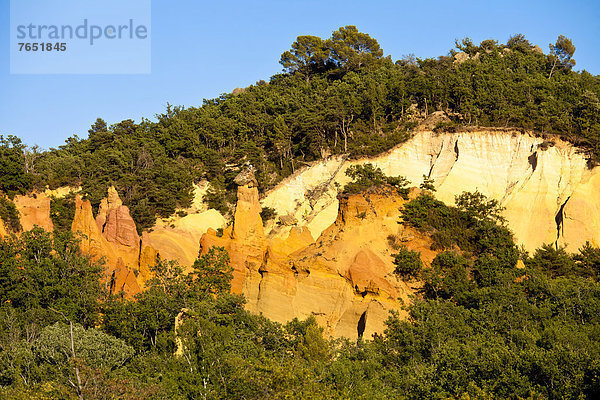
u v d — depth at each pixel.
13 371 52.84
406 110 119.44
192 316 60.69
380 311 65.94
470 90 115.00
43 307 69.94
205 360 52.50
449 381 48.22
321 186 109.50
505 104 109.50
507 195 96.62
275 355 54.78
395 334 60.59
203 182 120.62
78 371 46.72
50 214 102.19
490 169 100.06
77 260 73.88
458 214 80.25
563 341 53.53
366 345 58.94
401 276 69.25
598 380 45.25
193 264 79.12
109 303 68.75
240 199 81.62
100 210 92.44
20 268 72.88
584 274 80.88
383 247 72.06
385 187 77.81
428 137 107.38
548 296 66.56
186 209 112.69
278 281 70.69
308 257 72.00
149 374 53.38
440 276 69.31
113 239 86.25
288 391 45.38
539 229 91.94
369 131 116.56
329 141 120.38
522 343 55.25
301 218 105.38
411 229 74.25
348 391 47.78
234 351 54.28
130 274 75.31
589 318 62.38
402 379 52.56
